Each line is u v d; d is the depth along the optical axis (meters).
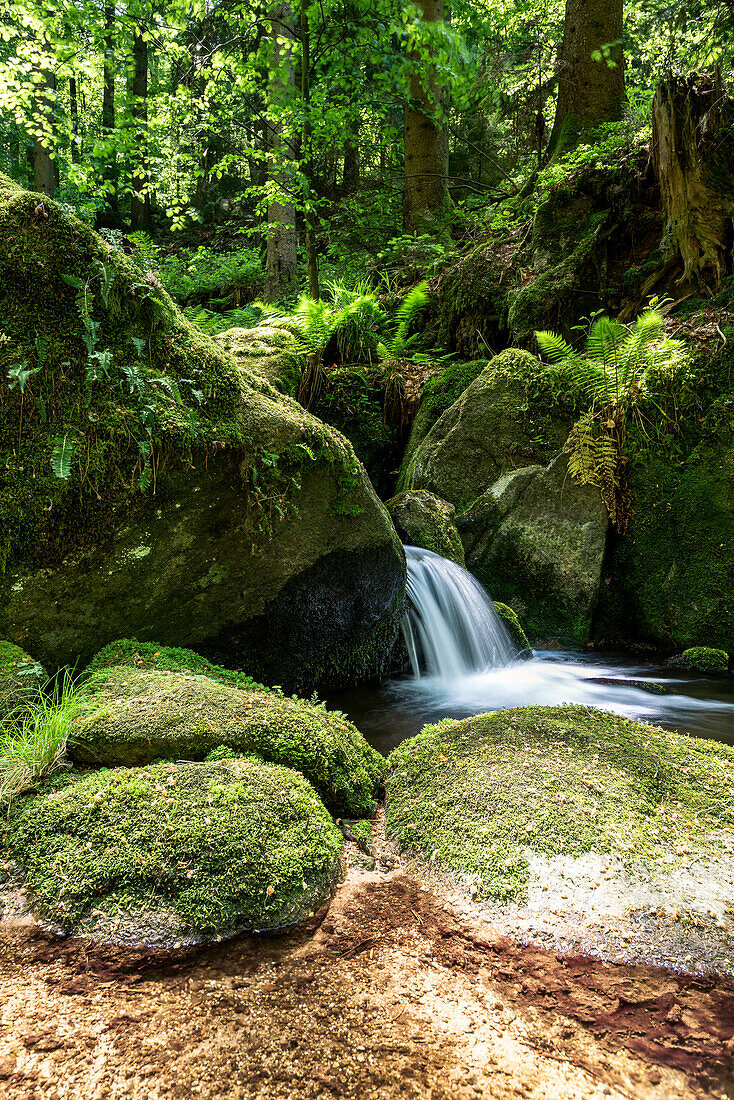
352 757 2.88
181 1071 1.41
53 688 3.33
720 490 5.81
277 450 3.98
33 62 7.76
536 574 6.39
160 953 1.80
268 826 2.17
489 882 2.09
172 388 3.50
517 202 9.81
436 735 3.26
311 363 7.59
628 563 6.25
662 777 2.69
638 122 8.62
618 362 6.12
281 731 2.72
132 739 2.59
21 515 3.27
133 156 8.90
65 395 3.31
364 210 11.89
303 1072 1.42
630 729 3.20
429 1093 1.38
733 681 5.23
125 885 1.96
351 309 7.53
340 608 4.53
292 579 4.15
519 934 1.89
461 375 8.23
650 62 9.62
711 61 7.32
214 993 1.67
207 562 3.83
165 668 3.44
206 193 18.52
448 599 5.68
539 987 1.70
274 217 11.34
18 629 3.36
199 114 8.40
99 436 3.37
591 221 8.04
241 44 8.71
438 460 7.19
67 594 3.45
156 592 3.69
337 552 4.36
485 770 2.72
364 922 1.97
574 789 2.52
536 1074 1.43
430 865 2.25
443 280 9.66
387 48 7.89
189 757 2.59
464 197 14.74
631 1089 1.40
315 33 7.57
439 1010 1.62
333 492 4.35
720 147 6.71
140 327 3.57
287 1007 1.62
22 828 2.21
